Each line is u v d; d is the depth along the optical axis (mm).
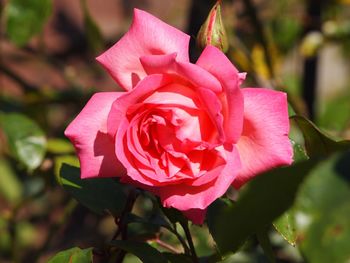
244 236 274
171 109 348
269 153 352
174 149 353
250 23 769
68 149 675
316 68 827
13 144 639
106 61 378
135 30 376
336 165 247
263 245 394
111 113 351
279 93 355
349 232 241
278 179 269
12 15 687
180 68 347
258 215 271
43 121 790
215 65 347
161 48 373
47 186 688
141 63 364
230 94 344
